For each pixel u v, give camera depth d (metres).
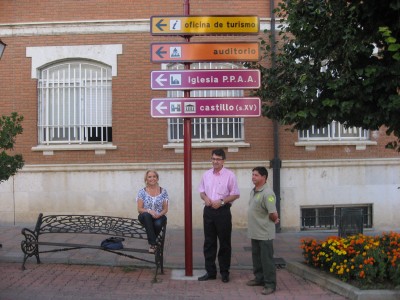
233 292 6.48
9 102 11.20
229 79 7.06
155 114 7.04
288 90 6.68
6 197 11.06
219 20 7.05
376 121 6.38
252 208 6.55
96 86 11.23
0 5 11.22
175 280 7.05
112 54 11.07
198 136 11.18
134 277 7.19
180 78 7.05
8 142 7.71
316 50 6.73
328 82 6.30
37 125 11.19
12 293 6.24
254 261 6.76
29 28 11.16
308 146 11.02
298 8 6.70
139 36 11.06
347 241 7.02
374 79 6.07
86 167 10.99
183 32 7.04
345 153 11.12
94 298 6.13
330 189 11.05
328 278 6.71
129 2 11.12
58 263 7.89
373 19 6.11
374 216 11.11
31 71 11.18
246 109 7.06
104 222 8.36
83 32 11.10
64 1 11.18
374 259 6.37
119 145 11.05
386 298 5.97
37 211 11.03
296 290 6.59
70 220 7.93
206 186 7.02
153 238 7.10
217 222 6.87
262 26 11.05
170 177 11.00
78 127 11.27
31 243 7.58
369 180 11.11
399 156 11.19
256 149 11.05
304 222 11.14
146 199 7.35
